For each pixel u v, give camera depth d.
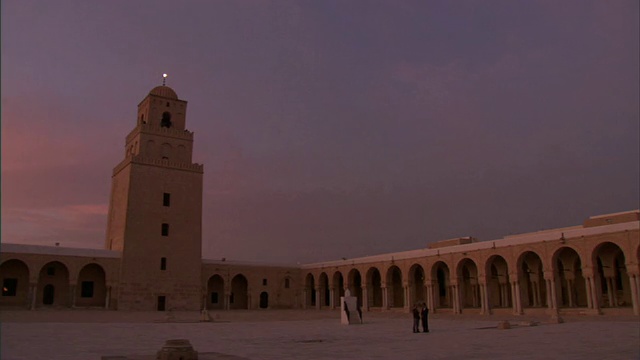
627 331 23.20
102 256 54.38
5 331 26.14
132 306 54.66
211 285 66.06
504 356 14.48
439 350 16.56
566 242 40.03
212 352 16.09
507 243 44.31
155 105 63.41
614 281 42.56
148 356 13.95
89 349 17.41
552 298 40.31
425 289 62.00
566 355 14.38
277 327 31.34
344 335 24.33
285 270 71.38
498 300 54.72
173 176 60.91
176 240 59.41
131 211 56.91
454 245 54.59
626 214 42.94
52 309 50.50
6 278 50.56
